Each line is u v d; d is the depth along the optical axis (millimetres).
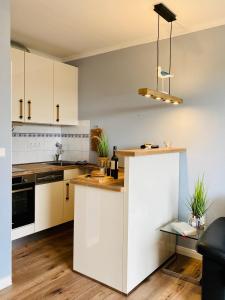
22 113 3186
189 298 2137
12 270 2529
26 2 2365
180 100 2676
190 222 2555
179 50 2922
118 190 2111
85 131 3883
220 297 1841
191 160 2869
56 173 3420
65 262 2707
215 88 2695
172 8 2428
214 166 2729
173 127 2994
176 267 2648
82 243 2422
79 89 3928
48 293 2168
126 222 2107
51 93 3539
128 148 3406
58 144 4180
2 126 2166
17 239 3242
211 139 2736
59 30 2990
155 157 2432
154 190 2445
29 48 3590
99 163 3201
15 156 3600
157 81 3104
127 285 2141
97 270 2324
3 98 2160
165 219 2680
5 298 2090
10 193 2248
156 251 2543
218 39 2664
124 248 2133
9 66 2189
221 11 2479
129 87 3367
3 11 2125
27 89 3232
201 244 1880
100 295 2150
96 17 2656
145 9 2479
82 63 3861
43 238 3350
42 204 3248
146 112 3217
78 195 2414
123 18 2672
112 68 3529
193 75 2834
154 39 3117
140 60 3254
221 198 2695
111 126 3572
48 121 3516
